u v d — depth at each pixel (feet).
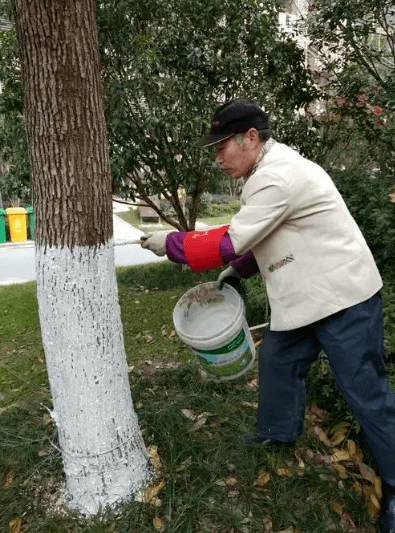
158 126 16.97
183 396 10.24
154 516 7.20
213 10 17.40
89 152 6.26
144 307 18.47
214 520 7.13
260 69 18.81
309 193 6.36
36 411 10.21
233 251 6.48
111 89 15.96
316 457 8.25
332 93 19.34
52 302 6.59
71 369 6.77
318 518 7.06
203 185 21.54
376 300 6.74
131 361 13.10
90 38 6.01
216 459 8.10
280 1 19.35
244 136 6.79
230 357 7.66
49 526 7.10
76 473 7.27
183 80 17.17
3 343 15.31
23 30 5.75
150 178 20.35
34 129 6.09
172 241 6.86
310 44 18.62
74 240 6.40
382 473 6.97
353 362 6.56
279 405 7.97
